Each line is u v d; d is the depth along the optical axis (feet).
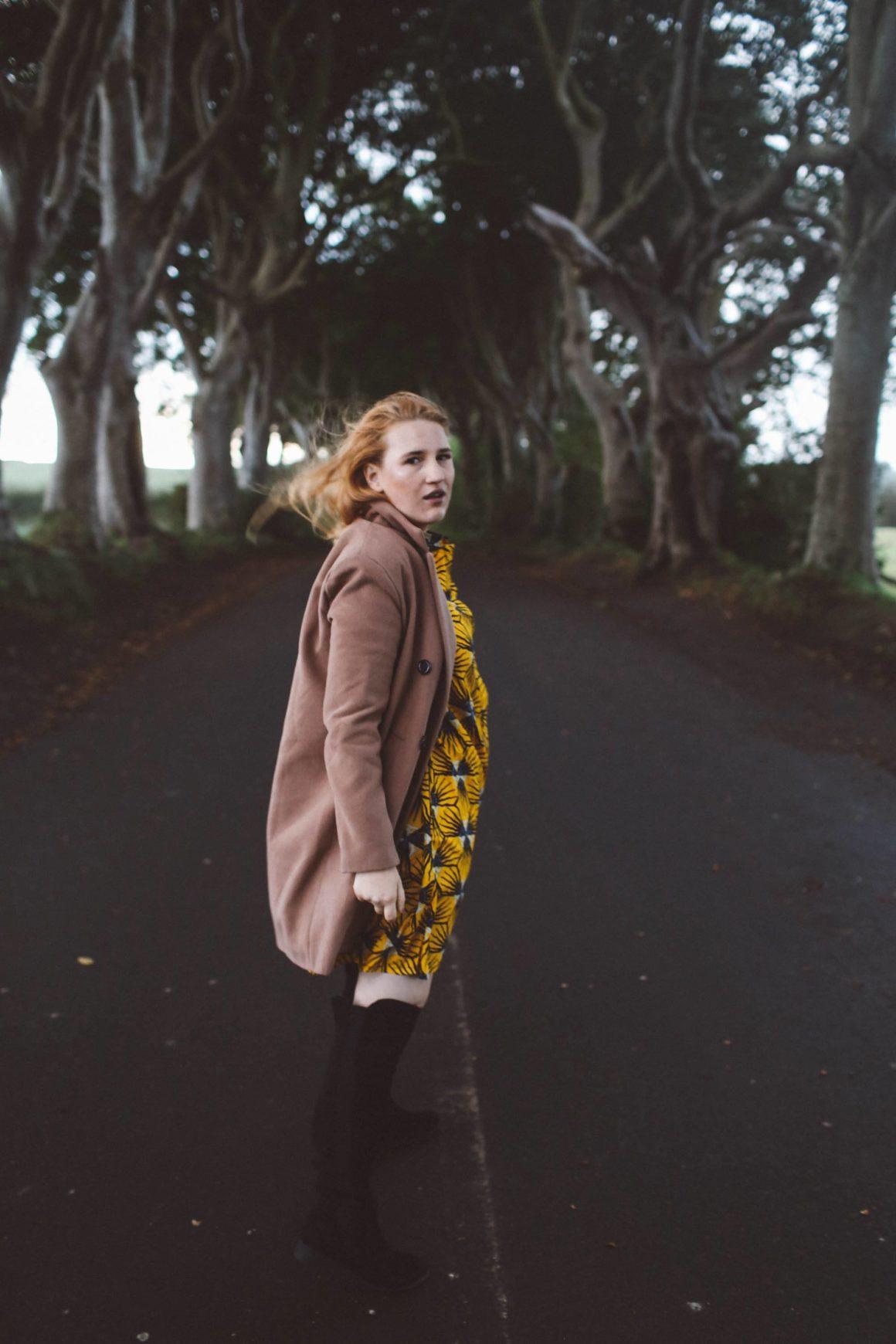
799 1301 6.63
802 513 61.57
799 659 31.68
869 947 12.00
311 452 7.28
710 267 56.70
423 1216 7.49
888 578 41.11
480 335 96.43
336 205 77.51
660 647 35.40
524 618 42.96
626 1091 9.07
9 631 30.73
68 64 36.06
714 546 56.08
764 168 69.21
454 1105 8.87
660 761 20.44
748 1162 8.07
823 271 58.90
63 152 40.04
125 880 13.87
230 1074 9.27
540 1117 8.69
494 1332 6.39
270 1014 10.33
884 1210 7.53
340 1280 6.84
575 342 75.10
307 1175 7.89
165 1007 10.45
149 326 99.35
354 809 6.10
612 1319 6.49
